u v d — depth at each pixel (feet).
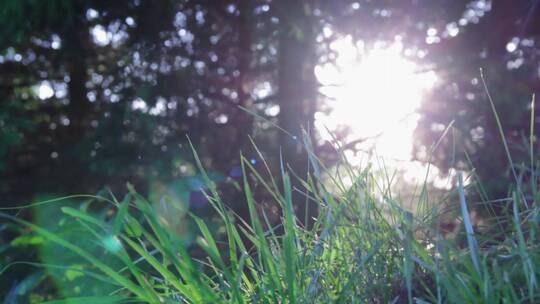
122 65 23.91
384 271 6.79
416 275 6.55
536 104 25.22
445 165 24.30
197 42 25.03
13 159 24.03
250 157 23.30
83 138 23.00
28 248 12.21
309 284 6.65
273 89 28.89
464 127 25.20
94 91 26.30
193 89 24.06
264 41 25.48
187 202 10.89
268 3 23.67
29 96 27.99
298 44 24.32
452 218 7.45
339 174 7.87
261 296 6.53
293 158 21.91
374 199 7.49
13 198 23.21
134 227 6.56
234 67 26.71
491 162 23.40
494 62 26.04
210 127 23.86
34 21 20.81
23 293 10.22
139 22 23.25
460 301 5.63
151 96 22.44
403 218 6.79
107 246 6.40
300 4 23.13
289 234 6.28
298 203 19.89
